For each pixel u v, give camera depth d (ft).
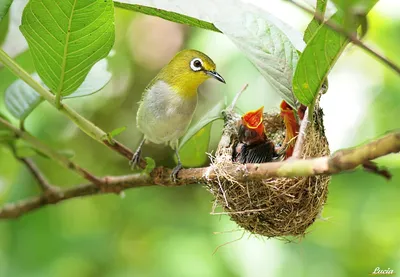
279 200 23.62
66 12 17.56
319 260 36.35
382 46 37.88
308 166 14.01
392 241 37.83
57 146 40.50
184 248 37.45
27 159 27.71
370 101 38.86
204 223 40.04
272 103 38.06
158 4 19.24
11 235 38.91
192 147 26.71
